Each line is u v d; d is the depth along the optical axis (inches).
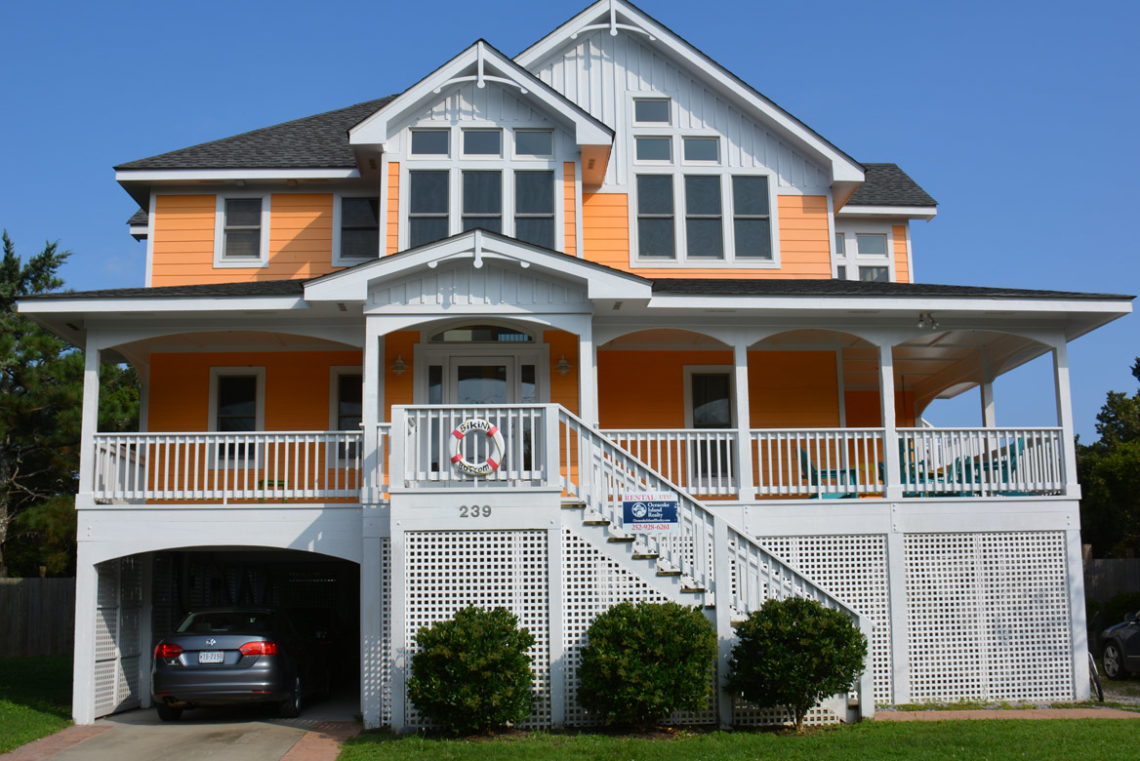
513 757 418.6
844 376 769.6
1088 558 1177.4
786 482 689.0
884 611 573.6
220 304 571.2
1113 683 714.8
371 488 543.5
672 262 709.3
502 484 514.6
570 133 682.2
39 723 530.3
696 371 690.8
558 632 494.6
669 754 419.2
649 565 506.0
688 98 730.8
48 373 1202.6
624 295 561.0
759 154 728.3
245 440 566.9
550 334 662.5
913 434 596.4
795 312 596.7
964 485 586.9
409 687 472.4
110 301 566.9
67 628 1043.3
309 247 727.1
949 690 570.6
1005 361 704.4
